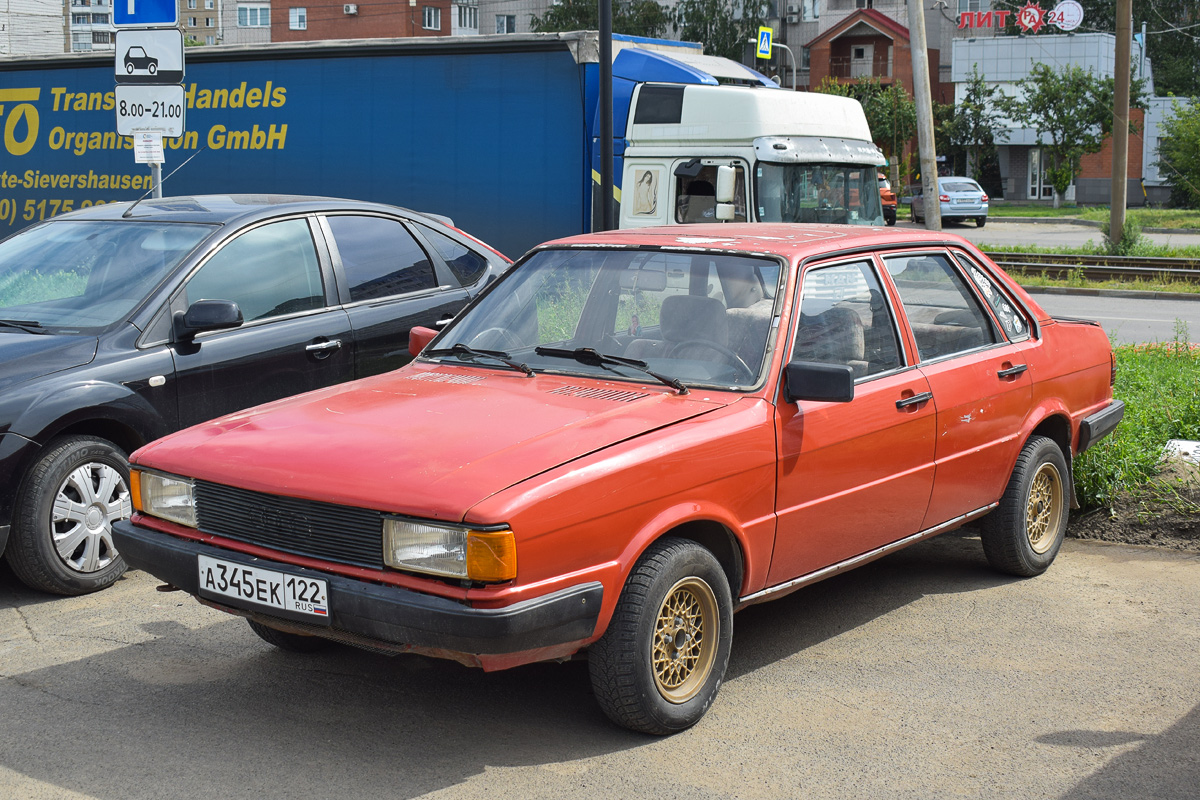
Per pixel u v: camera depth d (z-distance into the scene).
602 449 3.64
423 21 70.31
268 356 5.97
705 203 12.42
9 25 47.38
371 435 3.79
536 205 13.05
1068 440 5.86
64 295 5.84
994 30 62.03
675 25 56.16
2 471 4.98
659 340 4.40
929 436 4.81
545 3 69.19
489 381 4.36
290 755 3.71
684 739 3.85
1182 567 5.82
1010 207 49.16
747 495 4.02
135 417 5.39
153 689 4.24
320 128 14.16
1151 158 50.53
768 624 5.02
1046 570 5.77
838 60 62.31
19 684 4.27
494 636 3.29
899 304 4.87
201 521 3.84
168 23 8.10
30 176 16.50
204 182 15.07
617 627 3.65
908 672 4.45
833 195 12.56
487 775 3.58
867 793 3.49
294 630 3.68
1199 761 3.71
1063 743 3.83
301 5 72.06
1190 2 65.44
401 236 7.00
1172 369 9.59
